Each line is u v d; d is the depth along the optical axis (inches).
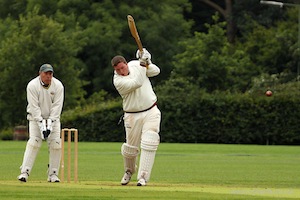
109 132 6747.1
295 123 6589.6
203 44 7539.4
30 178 2583.7
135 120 2192.4
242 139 6633.9
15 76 7440.9
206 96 6663.4
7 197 1749.5
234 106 6633.9
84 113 6761.8
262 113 6604.3
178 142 6722.4
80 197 1747.0
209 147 5506.9
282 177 2736.2
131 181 2460.6
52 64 7578.7
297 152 4785.9
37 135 2300.7
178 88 6953.7
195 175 2819.9
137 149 2222.0
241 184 2407.7
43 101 2295.8
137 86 2161.7
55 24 7662.4
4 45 7504.9
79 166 3257.9
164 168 3206.2
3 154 4168.3
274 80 7421.3
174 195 1801.2
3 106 7445.9
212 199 1717.5
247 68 7829.7
